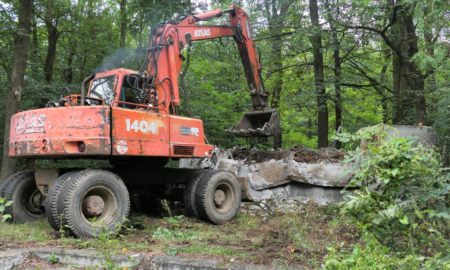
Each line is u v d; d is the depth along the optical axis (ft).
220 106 50.34
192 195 21.36
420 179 10.30
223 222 21.20
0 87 38.63
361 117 57.88
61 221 15.30
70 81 51.98
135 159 21.07
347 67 50.85
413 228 10.18
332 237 15.61
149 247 14.30
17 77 31.76
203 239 16.19
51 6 45.83
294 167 26.05
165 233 16.78
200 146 21.65
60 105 17.65
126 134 17.43
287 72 58.85
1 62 40.52
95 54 53.11
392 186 10.26
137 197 24.17
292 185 26.48
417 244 10.51
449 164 25.20
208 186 21.03
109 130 16.69
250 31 29.12
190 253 13.61
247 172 27.55
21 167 40.96
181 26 24.02
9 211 19.57
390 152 9.87
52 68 47.44
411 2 23.94
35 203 20.21
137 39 54.39
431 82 40.73
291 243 15.21
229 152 30.42
